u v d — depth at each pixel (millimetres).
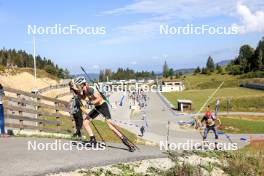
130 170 8875
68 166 8438
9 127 15836
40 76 118062
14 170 7980
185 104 83062
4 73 91688
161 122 61750
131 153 10469
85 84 10312
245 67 181375
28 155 9578
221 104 91750
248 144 31516
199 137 42000
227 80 166250
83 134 19000
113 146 11578
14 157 9289
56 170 8070
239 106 89688
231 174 9914
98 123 26703
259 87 126188
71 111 15836
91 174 8180
